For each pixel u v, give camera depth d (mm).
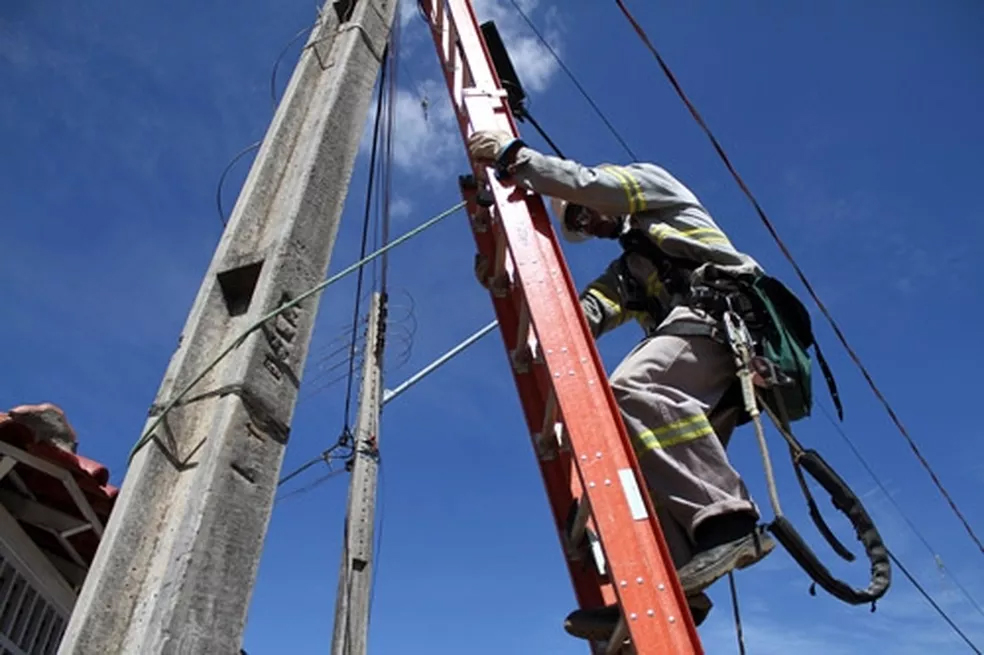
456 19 4137
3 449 5305
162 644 2338
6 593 5953
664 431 2619
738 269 2916
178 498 2795
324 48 4699
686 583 2389
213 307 3369
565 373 2654
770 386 2748
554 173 3000
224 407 2902
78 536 6184
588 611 2617
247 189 3801
